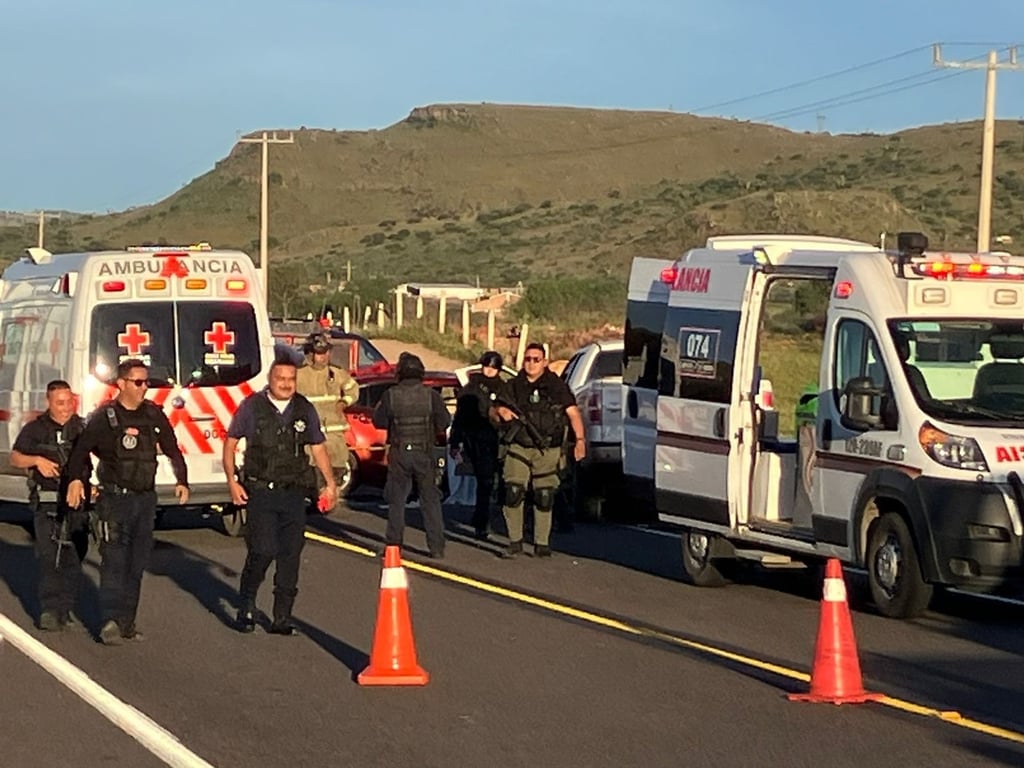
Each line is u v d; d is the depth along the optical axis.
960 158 116.38
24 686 10.07
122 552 11.45
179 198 145.12
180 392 16.33
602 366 19.27
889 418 12.23
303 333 26.95
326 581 14.41
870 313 12.58
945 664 10.65
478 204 139.12
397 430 15.59
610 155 155.00
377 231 128.25
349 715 9.20
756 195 98.44
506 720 9.07
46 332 16.80
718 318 14.01
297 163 151.38
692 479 14.15
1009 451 11.71
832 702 9.47
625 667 10.55
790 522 13.84
